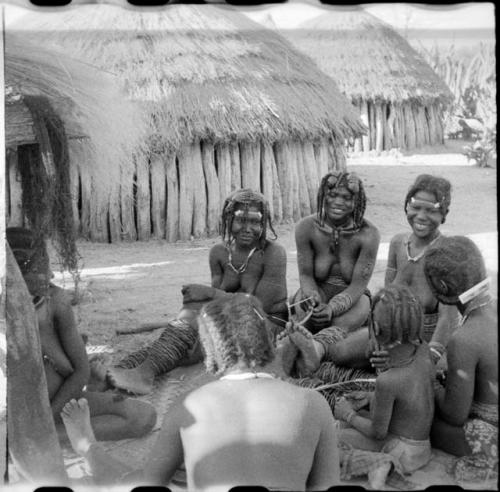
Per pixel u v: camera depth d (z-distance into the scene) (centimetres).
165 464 237
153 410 318
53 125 342
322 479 235
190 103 487
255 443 226
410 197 355
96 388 338
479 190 438
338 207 373
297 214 509
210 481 226
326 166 510
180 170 496
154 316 396
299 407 231
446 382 288
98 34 487
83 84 373
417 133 520
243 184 500
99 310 400
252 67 503
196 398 235
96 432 310
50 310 309
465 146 494
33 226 339
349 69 513
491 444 281
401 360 282
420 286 352
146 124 478
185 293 369
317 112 498
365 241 378
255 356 234
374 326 280
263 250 384
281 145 498
